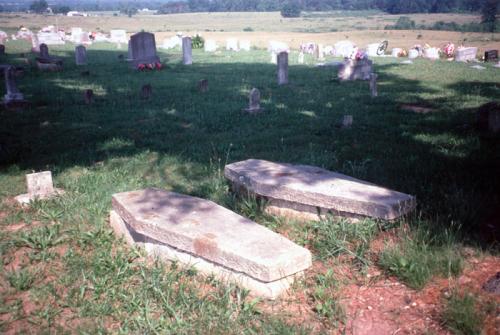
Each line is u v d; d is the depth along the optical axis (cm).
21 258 502
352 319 377
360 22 12888
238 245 429
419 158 792
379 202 504
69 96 1625
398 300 397
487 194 594
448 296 388
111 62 2883
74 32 5128
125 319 389
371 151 865
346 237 505
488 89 1728
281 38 5781
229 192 665
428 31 6788
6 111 1376
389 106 1400
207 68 2564
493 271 421
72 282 449
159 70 2459
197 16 18675
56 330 381
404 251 454
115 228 565
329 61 3027
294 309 396
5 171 814
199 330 368
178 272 460
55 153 930
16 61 2848
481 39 5453
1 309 406
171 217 494
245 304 393
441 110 1309
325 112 1307
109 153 919
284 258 407
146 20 14800
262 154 867
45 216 604
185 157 873
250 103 1312
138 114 1324
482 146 877
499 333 337
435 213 546
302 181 584
